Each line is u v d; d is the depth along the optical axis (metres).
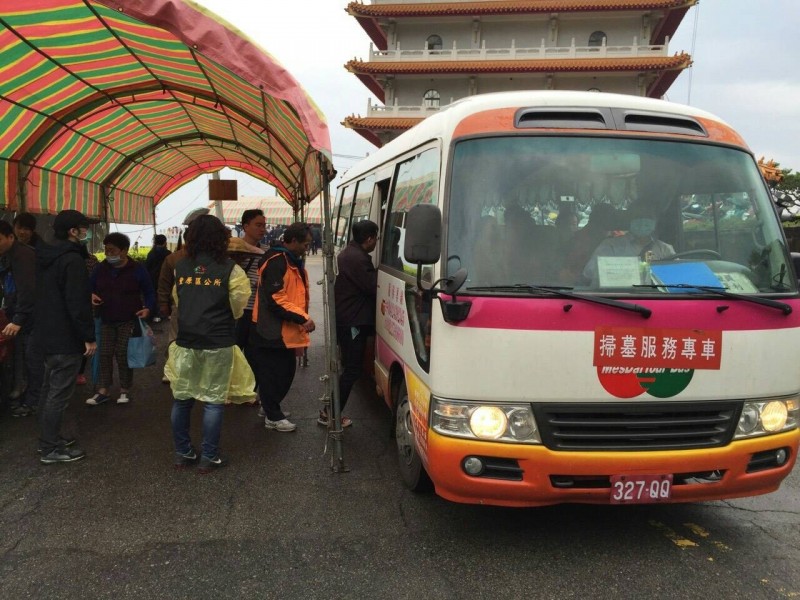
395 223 5.02
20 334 5.85
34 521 3.76
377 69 37.84
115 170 10.70
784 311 3.30
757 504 4.14
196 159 12.45
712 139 3.71
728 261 3.44
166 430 5.55
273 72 4.08
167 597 2.98
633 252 3.35
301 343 5.21
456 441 3.15
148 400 6.53
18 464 4.70
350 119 37.69
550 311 3.10
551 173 3.44
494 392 3.12
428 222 3.20
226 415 6.09
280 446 5.19
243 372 5.72
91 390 6.81
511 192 3.40
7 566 3.24
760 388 3.27
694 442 3.20
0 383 6.03
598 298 3.09
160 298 6.75
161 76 6.14
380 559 3.35
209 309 4.45
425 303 3.55
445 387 3.19
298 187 9.25
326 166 4.40
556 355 3.10
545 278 3.24
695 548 3.51
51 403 4.61
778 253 3.51
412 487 4.18
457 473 3.17
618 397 3.12
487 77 38.22
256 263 6.01
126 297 6.15
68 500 4.07
